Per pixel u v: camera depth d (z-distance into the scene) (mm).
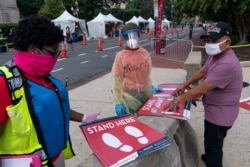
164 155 2217
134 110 3211
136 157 1753
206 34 2443
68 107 1801
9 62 1545
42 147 1568
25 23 1509
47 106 1559
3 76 1433
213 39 2385
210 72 2510
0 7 39594
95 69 10680
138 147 1819
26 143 1533
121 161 1693
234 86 2529
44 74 1562
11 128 1517
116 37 34594
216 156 2811
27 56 1488
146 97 3225
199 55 7645
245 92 6293
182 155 2768
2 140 1546
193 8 14055
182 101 2504
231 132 4242
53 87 1668
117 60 3215
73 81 8445
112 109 5570
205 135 2811
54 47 1580
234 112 2629
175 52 12086
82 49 19219
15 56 1543
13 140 1529
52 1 37750
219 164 2854
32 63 1496
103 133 1922
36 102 1513
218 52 2414
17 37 1496
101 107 5715
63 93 1724
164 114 2465
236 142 3924
